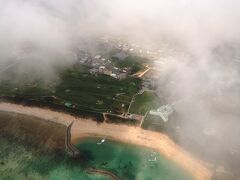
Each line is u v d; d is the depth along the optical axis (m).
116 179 155.62
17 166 165.62
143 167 163.38
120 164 165.38
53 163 167.25
